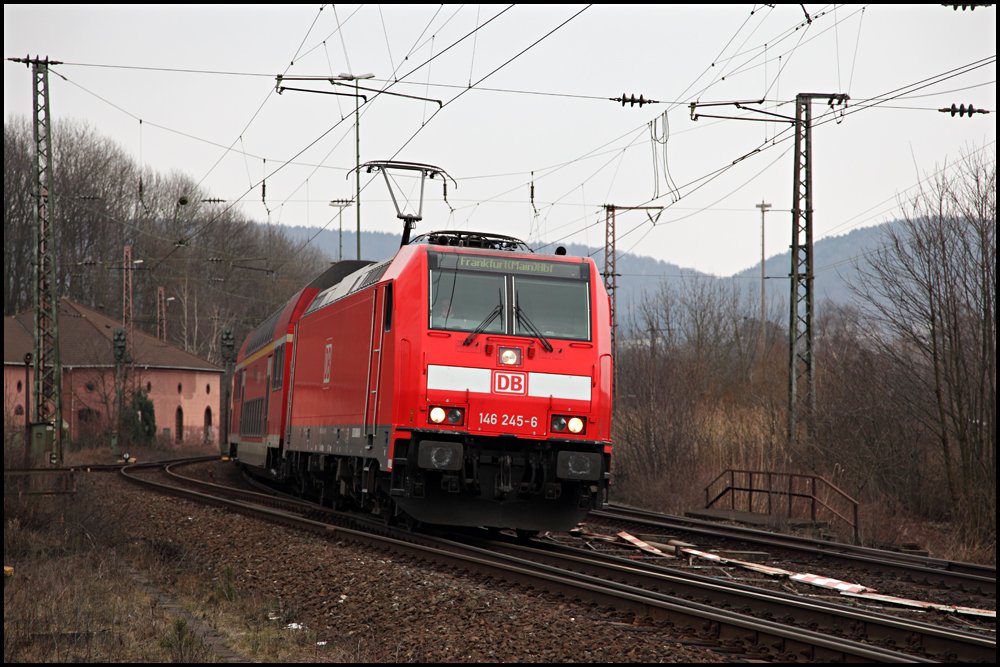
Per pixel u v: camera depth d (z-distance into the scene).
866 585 17.08
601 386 19.73
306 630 12.44
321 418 25.50
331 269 30.89
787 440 35.31
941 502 32.50
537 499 19.94
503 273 19.83
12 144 81.12
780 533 25.66
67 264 81.50
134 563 17.55
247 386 40.34
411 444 18.98
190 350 96.56
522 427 19.22
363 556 17.33
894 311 32.25
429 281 19.44
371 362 20.86
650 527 25.31
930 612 14.57
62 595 13.49
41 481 24.41
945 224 31.11
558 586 13.83
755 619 11.72
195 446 82.25
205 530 22.52
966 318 30.78
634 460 38.88
